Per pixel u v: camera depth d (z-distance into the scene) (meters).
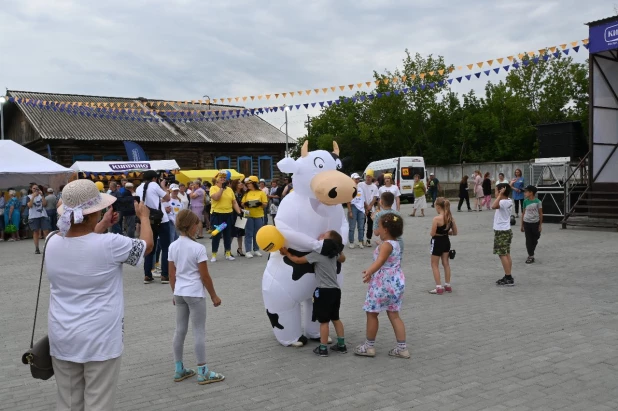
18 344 6.48
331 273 5.62
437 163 46.84
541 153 22.00
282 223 5.85
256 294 8.84
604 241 13.78
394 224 5.45
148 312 7.83
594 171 18.38
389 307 5.51
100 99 32.91
